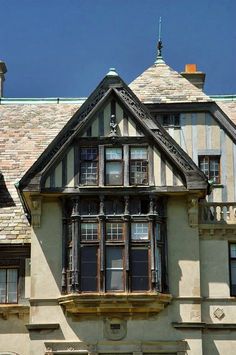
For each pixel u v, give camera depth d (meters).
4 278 37.28
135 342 35.34
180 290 36.09
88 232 36.28
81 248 36.06
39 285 36.12
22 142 43.06
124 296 35.09
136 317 35.69
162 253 36.38
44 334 35.56
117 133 37.34
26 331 36.53
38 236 36.72
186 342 35.41
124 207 36.50
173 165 36.88
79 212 36.44
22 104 46.12
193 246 36.66
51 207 37.00
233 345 35.78
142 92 41.88
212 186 38.47
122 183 36.78
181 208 37.06
